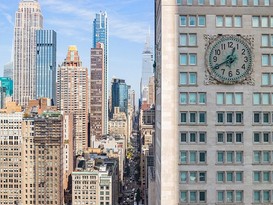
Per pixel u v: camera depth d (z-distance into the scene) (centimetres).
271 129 10612
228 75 10556
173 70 10581
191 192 10612
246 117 10612
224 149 10594
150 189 14188
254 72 10600
